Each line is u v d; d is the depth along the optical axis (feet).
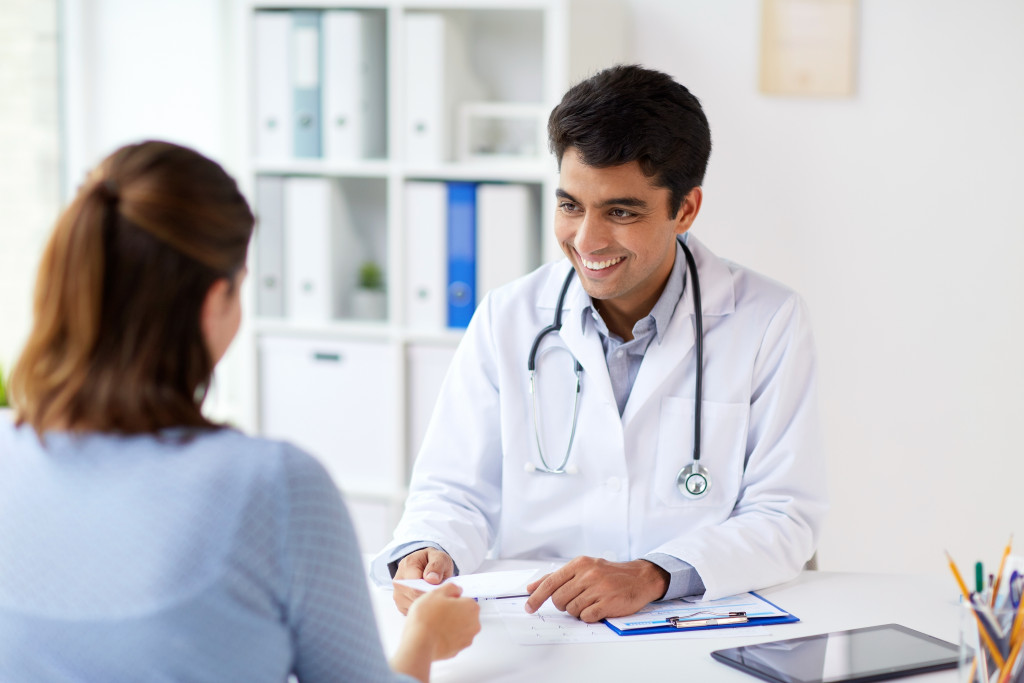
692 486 4.56
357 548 2.62
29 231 9.63
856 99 7.87
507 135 8.49
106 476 2.47
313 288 8.27
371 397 8.25
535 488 4.74
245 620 2.40
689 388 4.67
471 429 4.87
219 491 2.41
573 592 3.94
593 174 4.12
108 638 2.39
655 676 3.43
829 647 3.63
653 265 4.36
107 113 9.75
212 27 9.42
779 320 4.69
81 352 2.45
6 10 9.29
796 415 4.68
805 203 8.04
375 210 8.89
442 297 8.04
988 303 7.87
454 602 3.28
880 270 7.99
